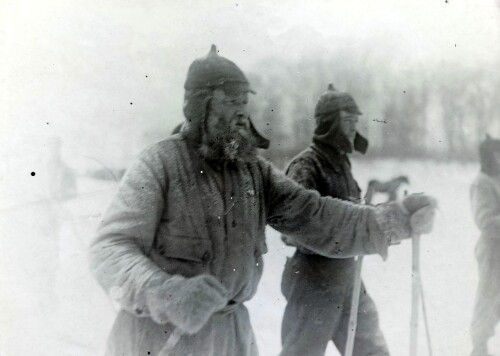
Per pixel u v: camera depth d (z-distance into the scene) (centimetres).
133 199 145
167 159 149
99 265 144
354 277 171
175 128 159
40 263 158
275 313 167
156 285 142
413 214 172
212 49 163
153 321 145
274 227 165
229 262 151
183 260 146
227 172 153
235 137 156
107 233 145
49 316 158
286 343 167
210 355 149
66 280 157
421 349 179
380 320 176
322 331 169
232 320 155
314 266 168
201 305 146
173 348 146
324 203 164
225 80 157
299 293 168
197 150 152
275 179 162
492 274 183
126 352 148
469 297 184
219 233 150
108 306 155
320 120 170
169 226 147
